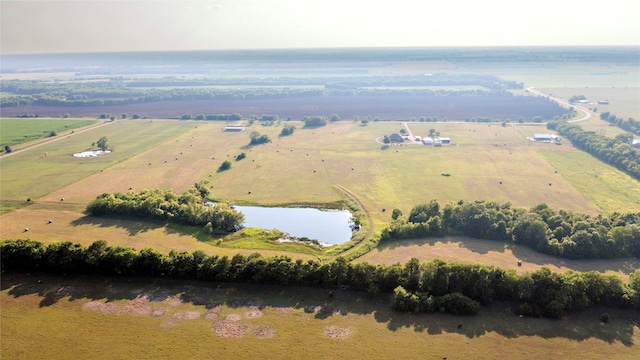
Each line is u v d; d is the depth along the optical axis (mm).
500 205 152125
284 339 90750
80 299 105125
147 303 103438
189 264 112562
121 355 86750
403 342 89000
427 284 102125
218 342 90125
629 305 97062
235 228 149125
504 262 120125
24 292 108000
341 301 103250
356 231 144750
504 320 95000
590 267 117188
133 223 150125
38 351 88125
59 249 116688
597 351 85562
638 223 127625
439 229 136625
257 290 108125
